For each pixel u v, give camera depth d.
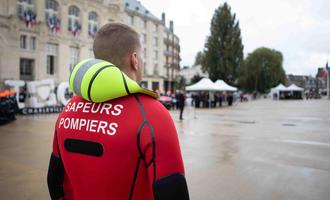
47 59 30.95
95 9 35.75
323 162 6.32
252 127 12.57
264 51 65.81
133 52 1.30
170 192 1.00
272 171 5.62
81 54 34.25
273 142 8.84
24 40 28.38
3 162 6.23
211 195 4.33
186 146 8.18
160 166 1.02
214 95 31.08
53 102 20.20
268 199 4.18
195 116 17.80
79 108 1.22
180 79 66.06
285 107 29.50
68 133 1.21
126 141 1.05
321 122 14.68
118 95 1.09
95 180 1.09
